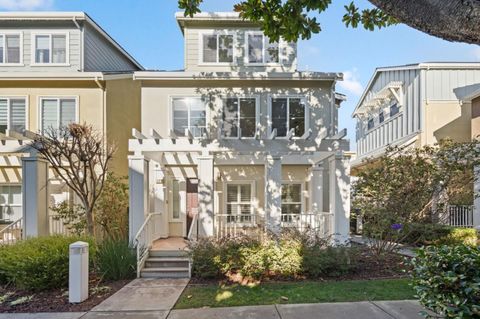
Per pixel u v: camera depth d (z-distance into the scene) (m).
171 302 6.05
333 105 11.91
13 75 11.82
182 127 11.76
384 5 2.45
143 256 8.48
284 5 4.59
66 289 6.85
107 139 11.55
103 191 10.45
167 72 11.65
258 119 11.79
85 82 12.24
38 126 12.02
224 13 12.14
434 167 9.23
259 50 12.43
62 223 10.41
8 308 5.87
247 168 11.73
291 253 7.52
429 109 14.23
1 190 11.90
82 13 12.66
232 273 7.66
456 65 14.20
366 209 9.12
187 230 11.70
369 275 7.59
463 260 3.21
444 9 2.19
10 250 7.12
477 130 13.03
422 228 9.60
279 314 5.27
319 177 11.51
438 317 3.25
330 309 5.44
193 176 11.77
